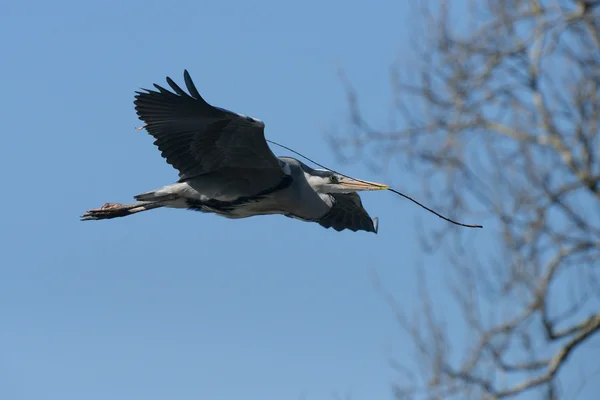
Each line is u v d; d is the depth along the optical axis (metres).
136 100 11.84
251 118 11.74
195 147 12.26
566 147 17.17
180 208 13.15
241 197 12.93
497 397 13.80
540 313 14.21
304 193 13.16
